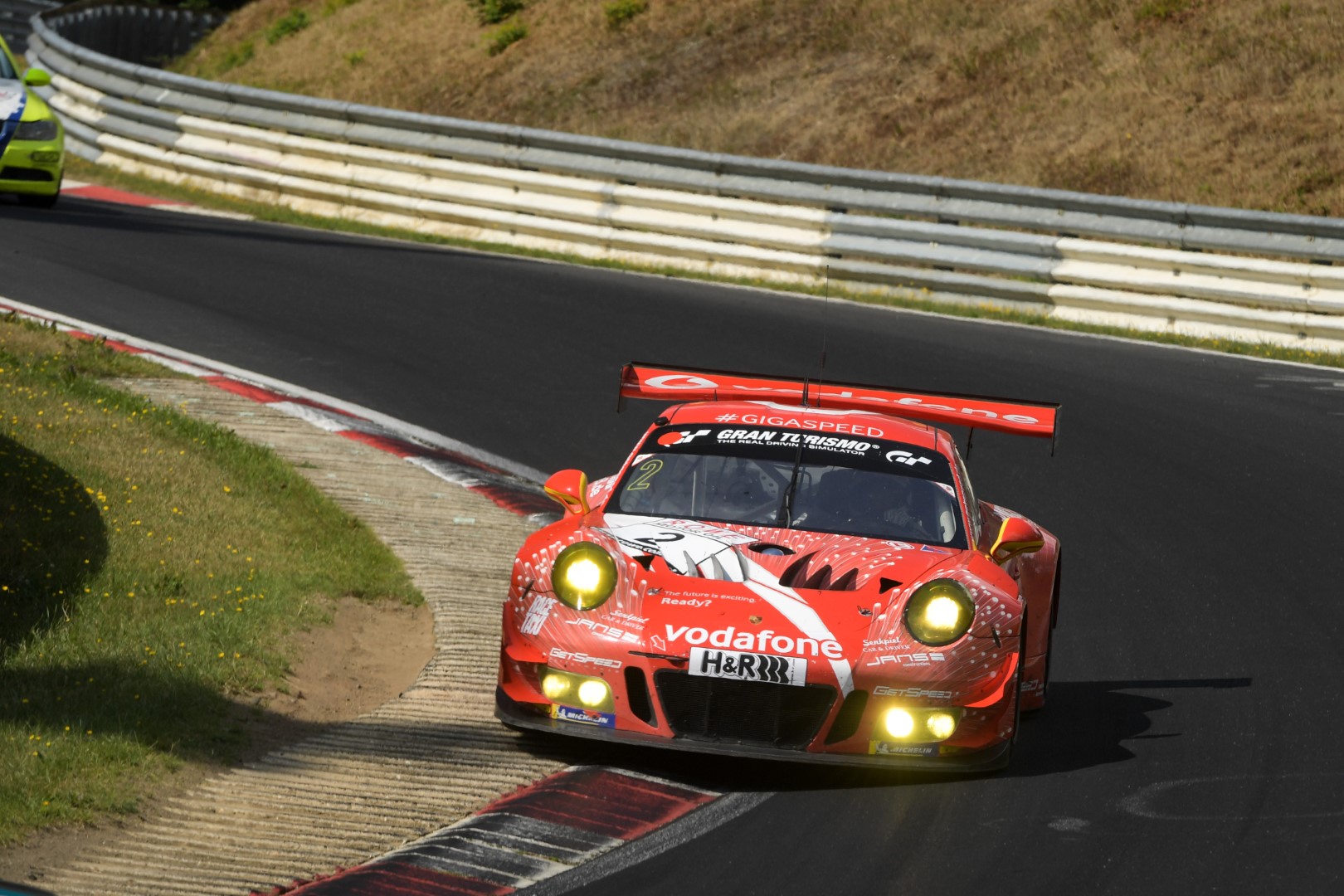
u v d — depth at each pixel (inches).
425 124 3016.7
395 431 1632.6
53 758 723.4
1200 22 3410.4
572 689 808.3
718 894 668.7
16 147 2571.4
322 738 837.8
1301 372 2158.0
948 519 920.9
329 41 4623.5
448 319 2180.1
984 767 812.6
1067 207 2493.8
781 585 831.1
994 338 2284.7
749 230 2719.0
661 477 954.1
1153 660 1096.8
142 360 1738.4
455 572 1200.8
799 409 1035.9
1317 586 1285.7
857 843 734.5
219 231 2723.9
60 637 878.4
